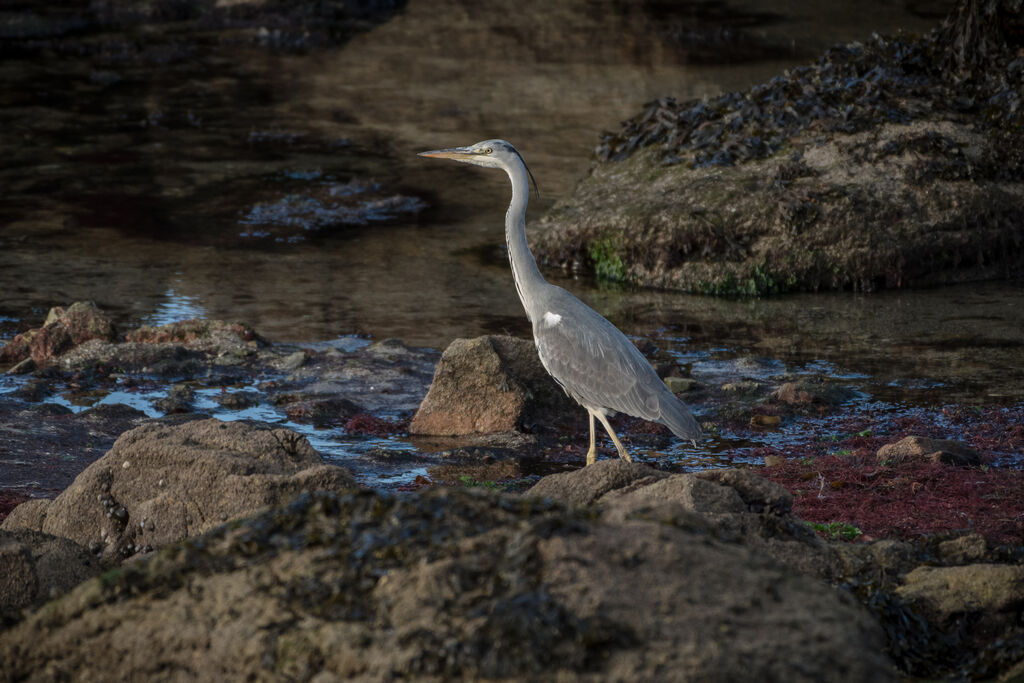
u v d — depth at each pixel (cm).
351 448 1275
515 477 1173
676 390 1470
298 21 4912
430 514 549
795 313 1875
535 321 1221
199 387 1493
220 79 3906
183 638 523
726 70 3825
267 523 576
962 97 2309
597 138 3070
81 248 2178
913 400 1403
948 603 747
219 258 2134
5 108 3425
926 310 1867
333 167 2834
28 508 893
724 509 779
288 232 2320
